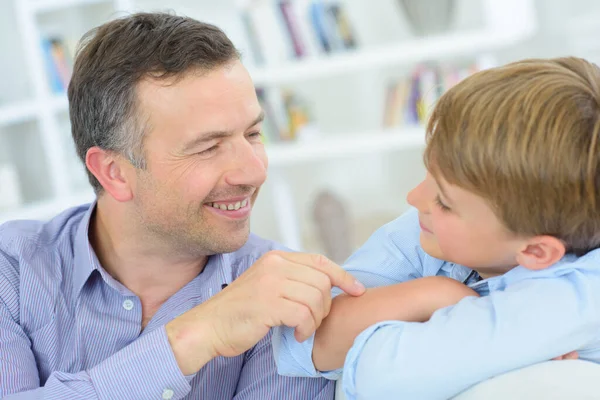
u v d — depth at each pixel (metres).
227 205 1.22
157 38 1.20
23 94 3.91
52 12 3.81
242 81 1.21
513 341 0.80
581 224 0.81
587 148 0.78
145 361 1.02
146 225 1.23
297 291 0.93
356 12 4.25
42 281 1.27
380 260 1.06
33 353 1.26
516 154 0.78
